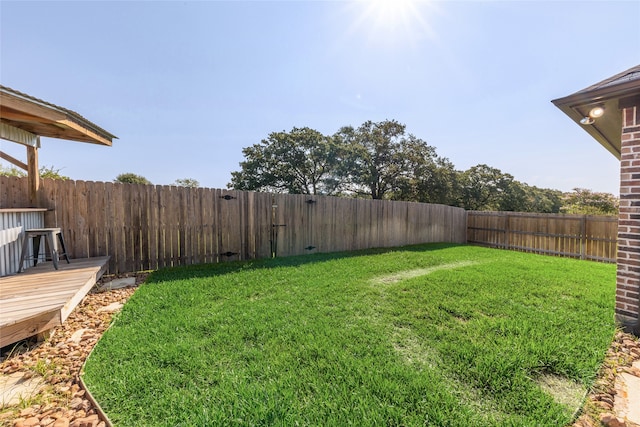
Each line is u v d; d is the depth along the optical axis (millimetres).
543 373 2088
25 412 1643
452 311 3305
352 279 4691
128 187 5211
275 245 6949
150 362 2139
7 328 2213
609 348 2498
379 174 19703
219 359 2201
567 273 5422
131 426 1537
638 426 1608
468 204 20781
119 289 4180
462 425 1560
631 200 2994
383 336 2619
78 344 2496
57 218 4672
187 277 4727
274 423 1549
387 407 1684
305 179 19016
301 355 2275
